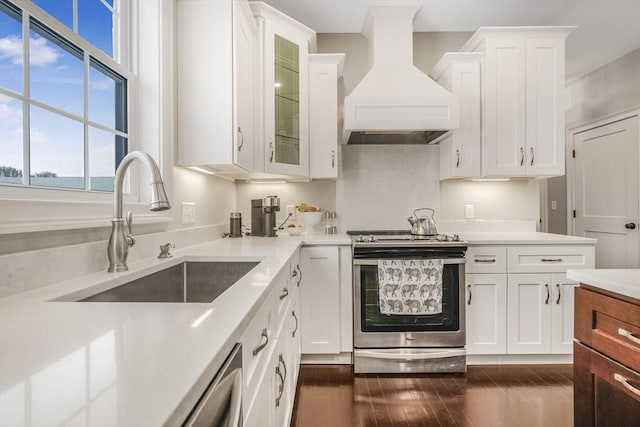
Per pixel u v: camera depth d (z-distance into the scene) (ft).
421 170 9.92
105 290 3.40
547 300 7.91
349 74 10.12
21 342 1.80
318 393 6.84
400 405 6.41
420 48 10.22
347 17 9.39
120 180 3.85
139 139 5.50
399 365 7.63
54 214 3.32
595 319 3.60
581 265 7.93
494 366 7.99
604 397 3.48
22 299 2.71
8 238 2.89
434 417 6.04
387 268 7.46
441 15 9.35
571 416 6.07
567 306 7.94
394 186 9.93
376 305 7.69
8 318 2.21
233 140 6.10
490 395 6.75
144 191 5.45
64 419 1.11
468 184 10.09
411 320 7.66
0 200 2.75
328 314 7.91
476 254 7.90
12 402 1.21
